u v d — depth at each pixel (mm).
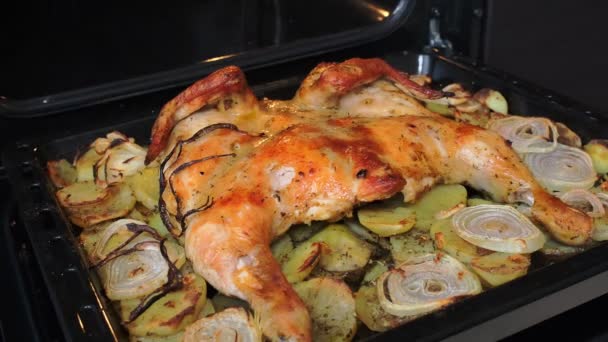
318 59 792
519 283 451
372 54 818
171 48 745
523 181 543
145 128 670
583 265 467
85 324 421
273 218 483
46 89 689
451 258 490
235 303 475
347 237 521
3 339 495
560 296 452
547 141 628
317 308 460
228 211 463
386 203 541
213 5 742
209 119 576
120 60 722
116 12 699
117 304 475
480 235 506
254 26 774
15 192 558
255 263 438
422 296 465
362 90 629
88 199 555
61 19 672
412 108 609
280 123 582
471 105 693
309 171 489
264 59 745
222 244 446
